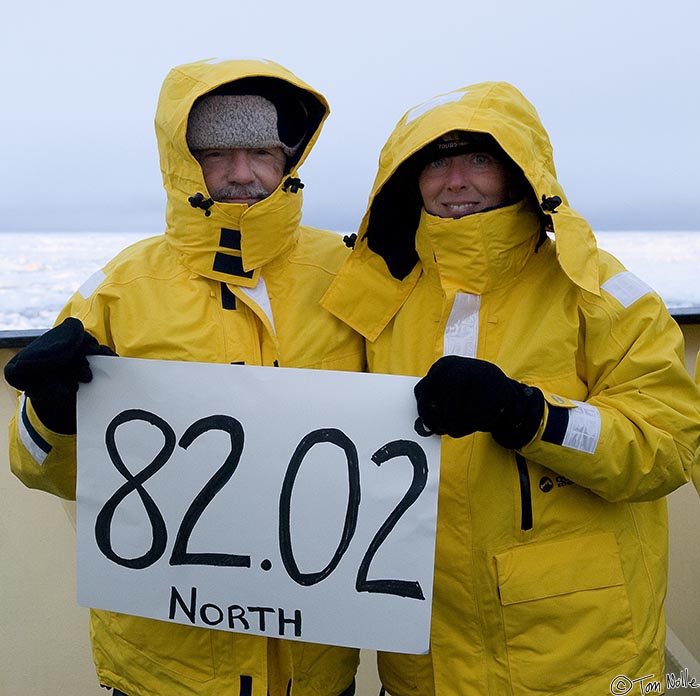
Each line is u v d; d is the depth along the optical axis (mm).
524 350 1261
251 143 1322
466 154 1298
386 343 1395
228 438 1201
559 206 1271
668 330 1282
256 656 1294
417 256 1411
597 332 1257
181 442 1210
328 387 1187
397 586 1165
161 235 1459
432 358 1336
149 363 1215
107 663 1399
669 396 1240
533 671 1246
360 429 1178
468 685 1285
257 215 1304
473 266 1281
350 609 1174
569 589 1240
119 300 1319
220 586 1202
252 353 1333
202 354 1303
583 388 1291
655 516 1371
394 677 1438
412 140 1279
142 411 1217
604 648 1256
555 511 1254
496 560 1245
